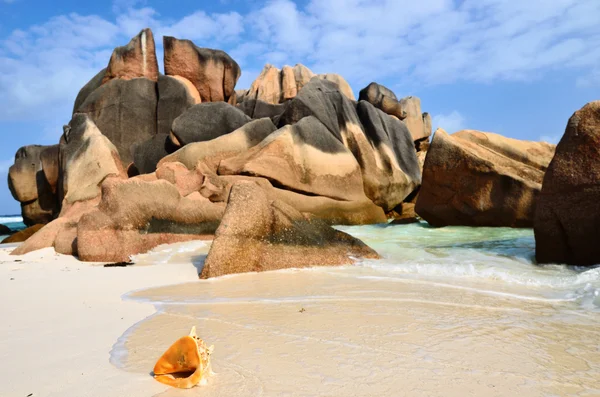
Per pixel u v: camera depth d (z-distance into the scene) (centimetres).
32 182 2131
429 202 1363
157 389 288
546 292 563
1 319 461
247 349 360
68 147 1706
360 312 471
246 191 794
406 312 470
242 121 2028
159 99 2227
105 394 281
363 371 313
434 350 355
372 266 764
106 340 388
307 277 682
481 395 278
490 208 1233
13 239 1538
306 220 849
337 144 1848
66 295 581
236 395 278
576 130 749
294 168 1694
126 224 967
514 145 1376
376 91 2836
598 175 713
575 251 727
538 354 348
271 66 3312
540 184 1180
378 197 2006
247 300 536
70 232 1073
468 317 450
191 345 300
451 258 806
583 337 388
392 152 2159
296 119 1998
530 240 993
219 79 2527
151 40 2331
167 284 656
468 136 1412
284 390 284
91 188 1529
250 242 759
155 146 2039
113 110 2166
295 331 407
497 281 634
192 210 1118
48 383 297
